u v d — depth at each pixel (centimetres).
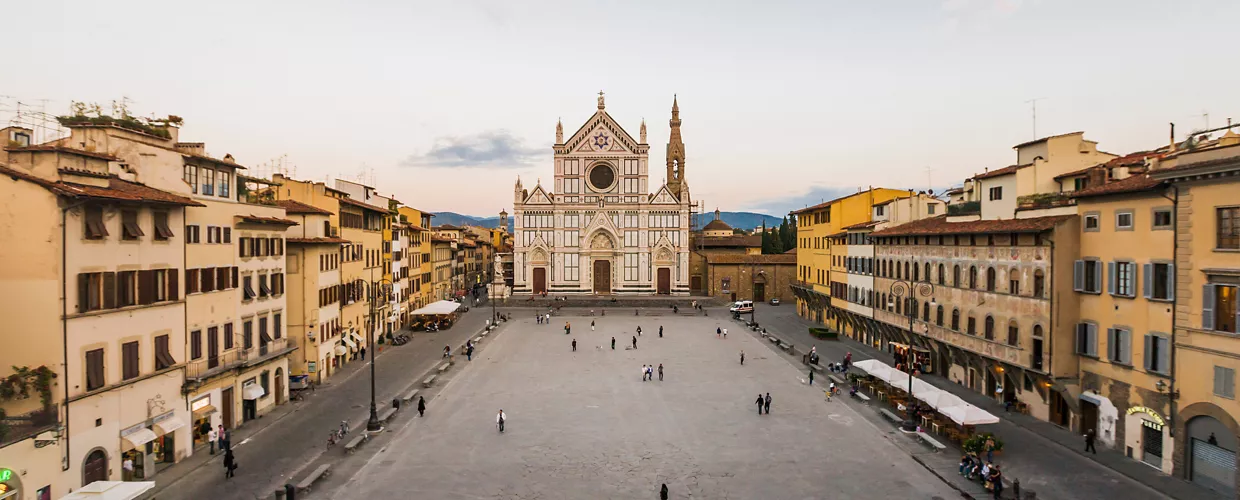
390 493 3356
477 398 5362
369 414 4784
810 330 8700
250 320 4634
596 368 6656
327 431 4366
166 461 3700
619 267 13625
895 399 5009
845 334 8650
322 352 5900
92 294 3173
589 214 13625
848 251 8206
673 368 6662
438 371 6294
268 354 4806
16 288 2984
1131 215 3766
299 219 5678
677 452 4041
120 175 3644
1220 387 3183
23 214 2988
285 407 4962
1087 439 3862
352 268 6875
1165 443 3516
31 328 2978
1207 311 3250
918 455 3953
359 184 7619
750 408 5078
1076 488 3325
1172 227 3484
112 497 2575
